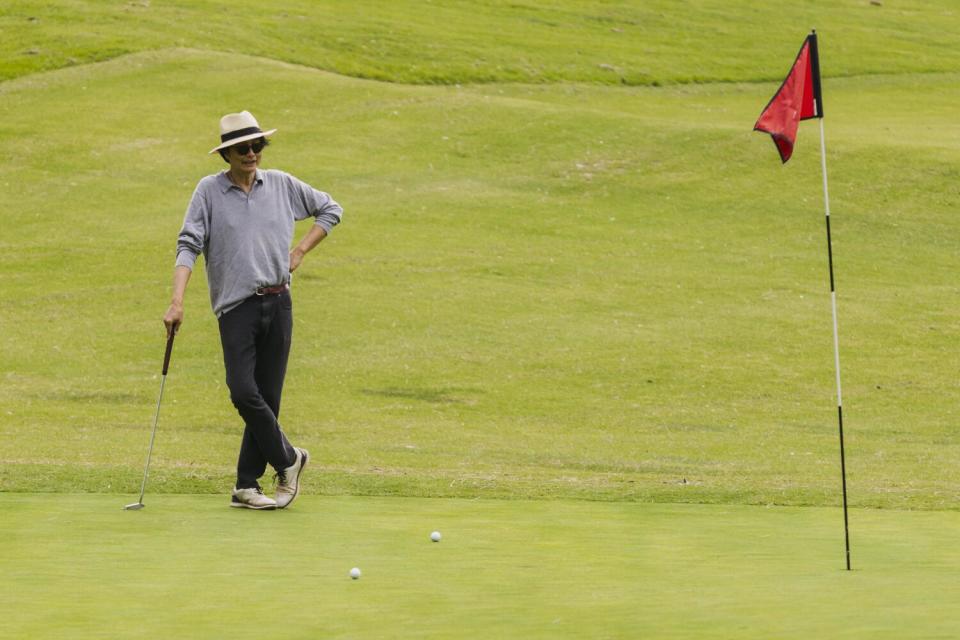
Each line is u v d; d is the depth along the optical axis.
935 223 105.31
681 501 34.38
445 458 50.22
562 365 73.56
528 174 117.12
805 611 20.31
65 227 101.75
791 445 56.59
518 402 66.69
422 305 84.31
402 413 63.69
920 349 78.19
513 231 102.31
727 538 27.55
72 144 121.12
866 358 76.19
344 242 97.75
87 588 22.09
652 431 60.47
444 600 21.28
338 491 35.31
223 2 183.62
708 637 18.64
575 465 48.94
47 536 26.89
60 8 171.25
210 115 131.25
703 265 95.12
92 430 56.91
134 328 80.50
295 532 27.77
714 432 60.31
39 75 143.38
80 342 77.50
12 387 68.12
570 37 192.75
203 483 35.97
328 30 175.00
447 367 72.69
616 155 122.00
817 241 101.50
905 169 115.62
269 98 137.00
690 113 152.88
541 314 83.31
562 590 22.09
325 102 136.50
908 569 24.19
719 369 73.44
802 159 118.25
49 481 35.53
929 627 19.09
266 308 31.84
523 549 26.06
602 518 30.05
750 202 110.25
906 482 42.12
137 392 67.81
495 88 160.88
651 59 183.50
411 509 31.23
